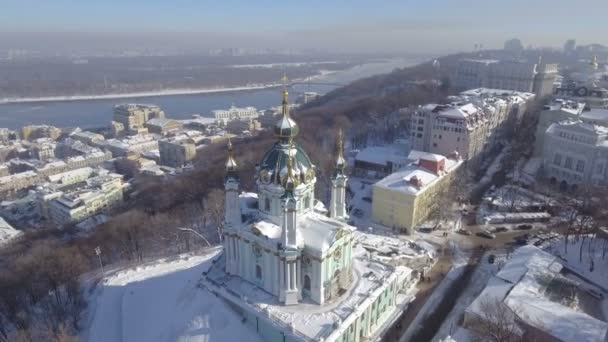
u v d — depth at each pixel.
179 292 81.94
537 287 88.06
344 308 72.00
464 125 169.12
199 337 70.31
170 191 186.00
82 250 128.12
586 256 106.50
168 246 130.50
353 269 84.50
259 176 74.38
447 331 82.69
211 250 115.31
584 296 92.88
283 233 69.69
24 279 105.50
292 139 73.25
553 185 159.25
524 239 119.69
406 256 109.56
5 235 172.88
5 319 95.75
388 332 82.56
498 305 79.50
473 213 139.00
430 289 97.00
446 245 118.31
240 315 74.00
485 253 113.88
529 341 74.00
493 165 184.38
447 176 143.88
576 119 178.50
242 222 77.88
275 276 73.56
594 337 72.50
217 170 192.88
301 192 72.50
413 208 123.44
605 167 147.88
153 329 77.31
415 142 185.50
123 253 127.81
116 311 89.38
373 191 131.12
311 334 66.19
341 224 74.56
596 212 122.06
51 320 91.12
